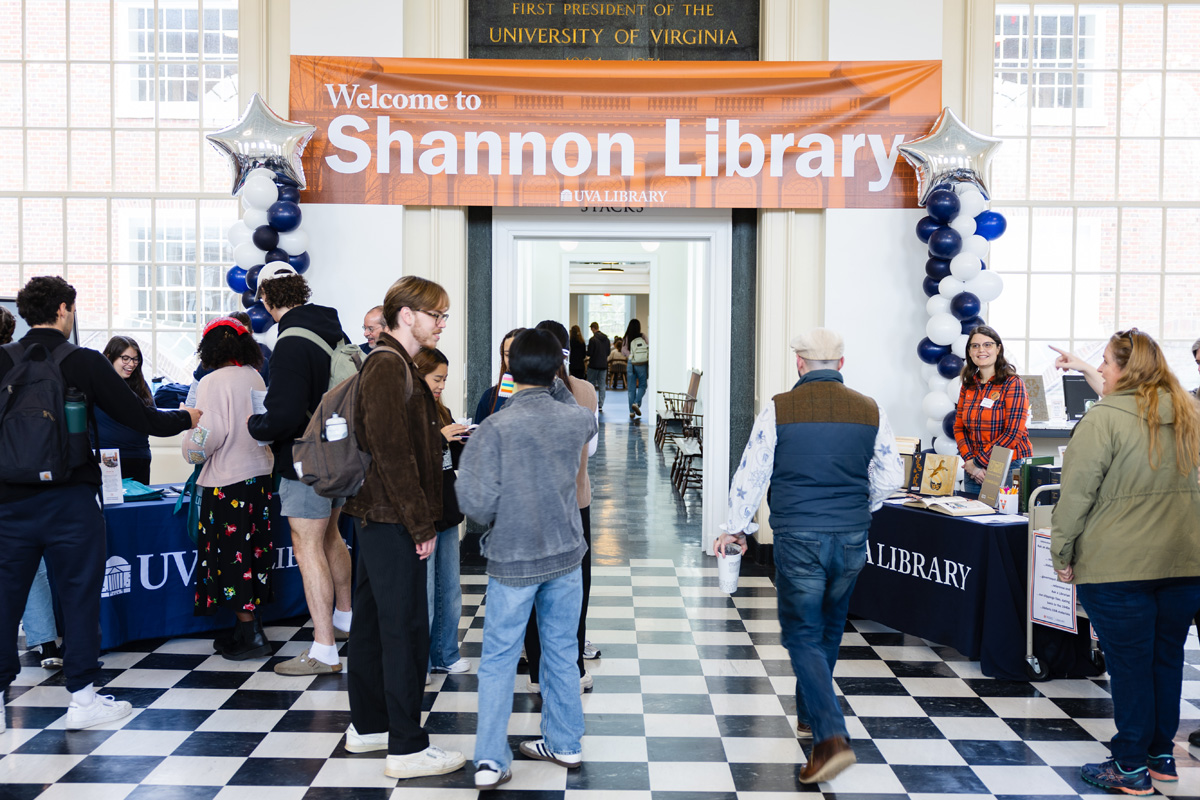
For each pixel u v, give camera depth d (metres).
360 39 5.61
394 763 2.75
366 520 2.70
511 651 2.65
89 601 3.12
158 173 6.35
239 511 3.74
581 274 19.50
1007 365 4.48
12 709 3.29
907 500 4.20
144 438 4.62
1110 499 2.64
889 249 5.71
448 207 5.75
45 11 6.30
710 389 6.07
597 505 7.88
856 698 3.48
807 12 5.78
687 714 3.30
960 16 5.79
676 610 4.70
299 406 3.37
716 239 5.99
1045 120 6.37
